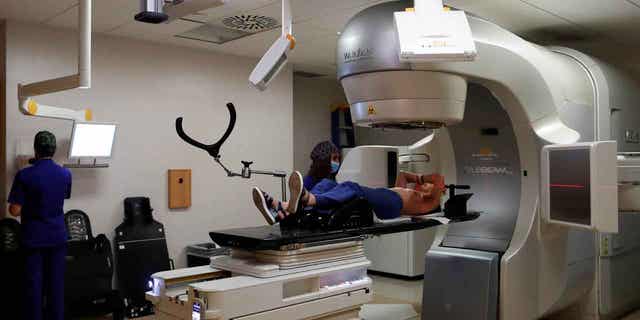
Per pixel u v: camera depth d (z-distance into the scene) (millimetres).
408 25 2598
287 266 2479
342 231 2705
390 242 6156
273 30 4688
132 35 4887
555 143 3258
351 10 4090
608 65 4301
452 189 3436
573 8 3918
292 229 2783
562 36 4727
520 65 3160
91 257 4480
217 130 5574
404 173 3623
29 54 4445
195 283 2396
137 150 5031
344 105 7469
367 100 2809
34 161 3977
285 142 6129
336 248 2709
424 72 2732
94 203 4762
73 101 4656
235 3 3906
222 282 2318
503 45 3100
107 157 4688
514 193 3486
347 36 2867
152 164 5129
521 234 3336
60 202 3928
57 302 3945
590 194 2711
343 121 7574
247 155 5793
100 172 4801
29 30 4445
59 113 4234
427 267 3635
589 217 2727
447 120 2834
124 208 4898
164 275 2562
